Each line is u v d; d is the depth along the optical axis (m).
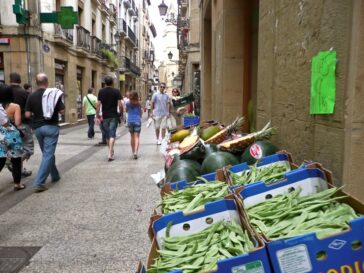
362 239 1.34
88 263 3.21
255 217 1.73
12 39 15.15
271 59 3.79
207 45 12.41
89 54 23.27
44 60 16.11
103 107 8.27
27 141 6.55
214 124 5.16
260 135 3.42
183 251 1.64
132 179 6.39
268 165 2.61
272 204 1.81
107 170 7.21
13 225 4.14
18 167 5.66
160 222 1.79
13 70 15.31
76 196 5.32
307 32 2.70
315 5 2.54
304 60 2.77
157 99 10.94
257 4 6.12
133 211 4.60
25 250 3.47
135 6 49.28
